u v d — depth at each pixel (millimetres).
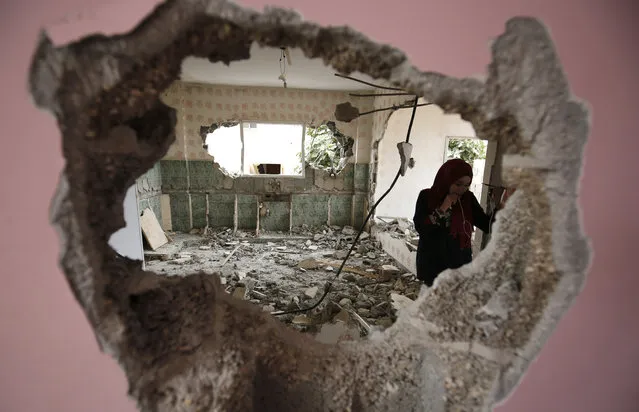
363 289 3016
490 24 732
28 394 779
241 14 683
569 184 784
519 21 730
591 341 875
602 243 817
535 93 751
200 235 4629
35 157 674
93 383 786
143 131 887
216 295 1059
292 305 2561
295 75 3674
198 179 4695
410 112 4281
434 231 1967
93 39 654
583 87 756
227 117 4551
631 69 764
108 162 782
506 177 838
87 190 740
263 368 978
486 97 758
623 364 906
